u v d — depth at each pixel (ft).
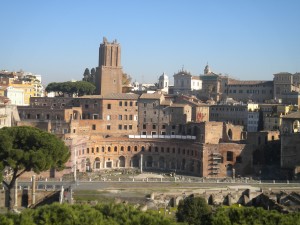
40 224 243.81
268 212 261.03
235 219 258.78
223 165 625.41
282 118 652.48
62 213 248.73
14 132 414.41
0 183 412.16
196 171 636.89
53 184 514.68
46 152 409.08
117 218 252.83
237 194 493.36
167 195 475.72
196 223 343.26
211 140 642.63
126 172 648.38
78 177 572.51
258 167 630.74
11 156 394.11
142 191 488.44
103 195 463.83
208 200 486.38
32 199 454.40
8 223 236.02
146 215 252.21
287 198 474.49
